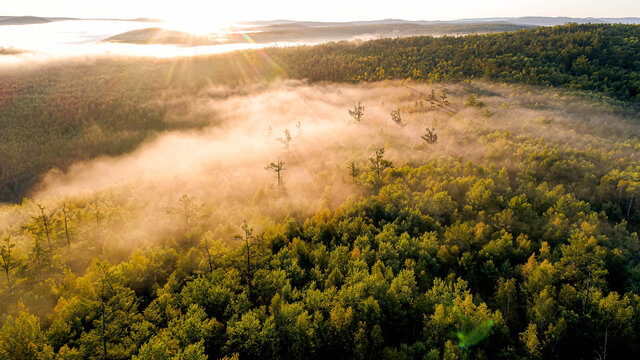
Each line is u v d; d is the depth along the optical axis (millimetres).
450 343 39594
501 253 60375
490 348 43969
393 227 69500
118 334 44312
